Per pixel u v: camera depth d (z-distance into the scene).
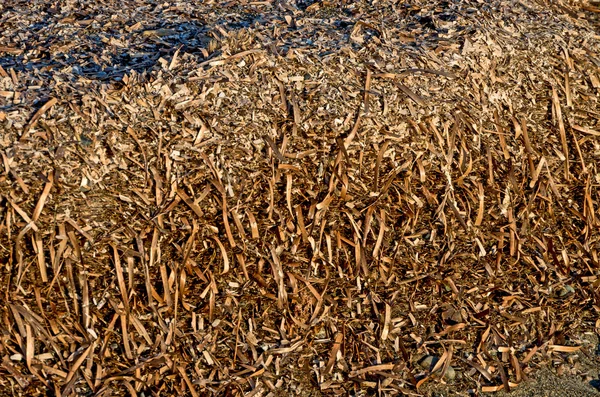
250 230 3.13
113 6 4.32
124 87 3.28
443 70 3.67
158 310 2.95
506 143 3.63
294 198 3.21
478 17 4.11
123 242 2.98
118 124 3.14
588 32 4.33
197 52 3.62
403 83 3.55
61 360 2.80
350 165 3.30
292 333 3.03
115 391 2.79
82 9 4.26
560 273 3.43
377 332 3.08
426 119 3.46
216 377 2.88
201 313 3.00
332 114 3.35
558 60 4.02
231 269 3.08
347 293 3.15
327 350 3.02
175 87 3.30
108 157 3.06
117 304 2.91
